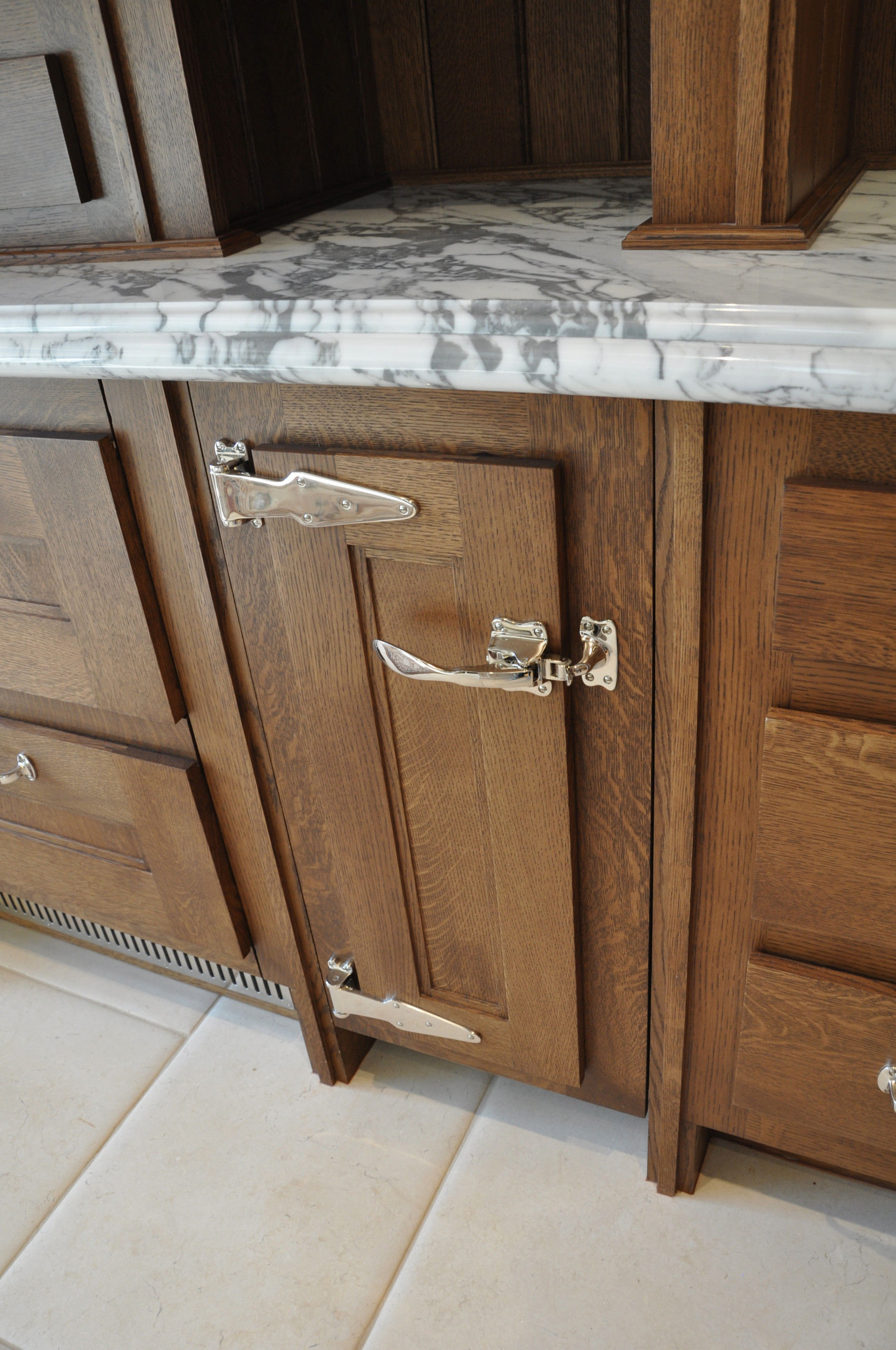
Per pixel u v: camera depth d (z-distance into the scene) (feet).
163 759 3.14
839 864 2.24
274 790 3.07
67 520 2.75
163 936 3.68
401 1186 3.33
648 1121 3.15
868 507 1.86
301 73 3.35
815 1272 2.97
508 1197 3.26
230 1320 3.00
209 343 2.24
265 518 2.50
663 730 2.34
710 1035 2.76
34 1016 4.12
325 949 3.36
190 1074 3.81
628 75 3.29
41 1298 3.11
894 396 1.68
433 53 3.54
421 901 2.97
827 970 2.44
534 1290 2.99
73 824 3.52
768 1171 3.27
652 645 2.25
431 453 2.24
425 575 2.38
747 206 2.30
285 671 2.78
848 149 3.10
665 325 1.87
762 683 2.19
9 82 2.84
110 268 2.88
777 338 1.80
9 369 2.49
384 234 2.95
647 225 2.46
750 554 2.06
